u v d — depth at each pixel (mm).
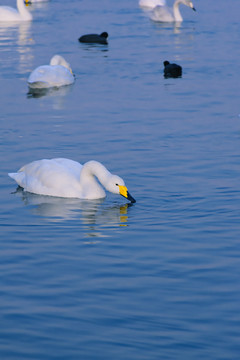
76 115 23797
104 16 48156
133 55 34719
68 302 10703
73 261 12359
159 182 16812
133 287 11219
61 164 17078
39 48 36719
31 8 52250
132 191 16297
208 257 12430
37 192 16578
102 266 12117
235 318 10148
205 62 32656
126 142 20375
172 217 14602
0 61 33500
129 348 9352
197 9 51719
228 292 11000
